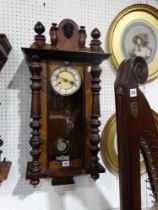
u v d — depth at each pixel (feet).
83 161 2.66
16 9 2.85
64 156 2.64
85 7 3.11
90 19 3.13
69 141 2.68
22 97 2.93
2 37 2.37
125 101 1.78
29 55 2.37
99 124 2.64
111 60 3.22
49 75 2.52
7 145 2.90
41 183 3.04
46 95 2.52
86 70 2.62
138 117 1.85
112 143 3.23
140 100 1.87
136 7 3.27
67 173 2.58
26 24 2.90
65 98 2.66
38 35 2.40
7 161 2.87
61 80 2.57
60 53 2.42
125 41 3.24
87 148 2.67
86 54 2.49
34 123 2.45
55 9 3.00
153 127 1.95
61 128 2.65
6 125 2.89
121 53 3.22
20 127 2.93
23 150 2.95
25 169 2.96
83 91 2.62
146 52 3.36
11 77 2.88
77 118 2.69
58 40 2.50
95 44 2.57
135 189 1.82
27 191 3.00
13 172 2.93
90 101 2.64
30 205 3.01
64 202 3.14
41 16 2.95
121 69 1.89
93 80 2.59
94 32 2.57
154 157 1.95
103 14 3.18
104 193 3.28
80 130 2.68
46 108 2.53
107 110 3.26
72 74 2.60
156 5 3.45
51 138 2.60
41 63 2.47
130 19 3.26
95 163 2.65
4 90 2.86
